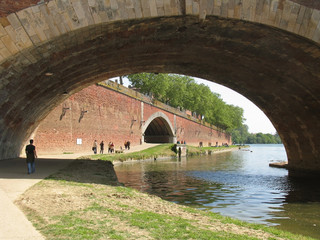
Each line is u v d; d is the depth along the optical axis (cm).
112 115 4438
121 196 1021
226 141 13800
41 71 1512
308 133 2280
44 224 600
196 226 702
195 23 1300
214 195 1583
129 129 5075
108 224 639
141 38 1457
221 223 791
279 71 1761
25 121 2223
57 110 3142
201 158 5069
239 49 1630
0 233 504
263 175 2545
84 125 3662
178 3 1148
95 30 1207
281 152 8981
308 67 1566
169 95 7844
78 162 2233
